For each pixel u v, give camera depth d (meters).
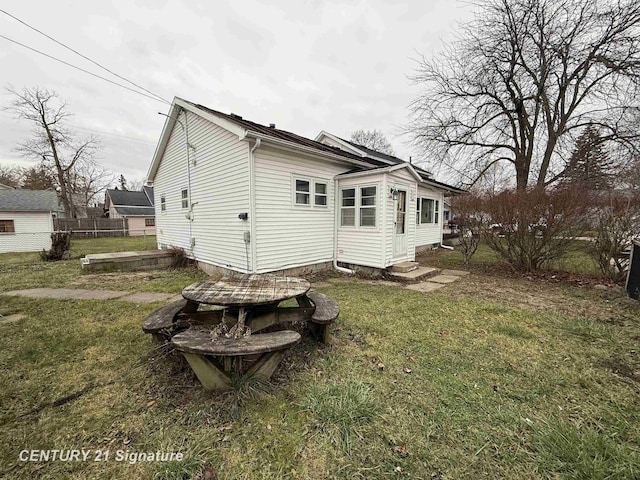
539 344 3.02
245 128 5.38
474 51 11.66
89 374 2.48
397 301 4.68
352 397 2.07
